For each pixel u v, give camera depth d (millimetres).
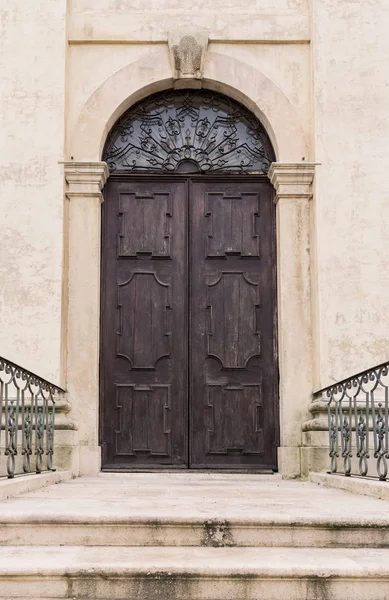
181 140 9438
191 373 9117
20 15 9117
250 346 9172
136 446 8969
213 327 9195
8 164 8828
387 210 8758
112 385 9062
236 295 9266
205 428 9016
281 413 8789
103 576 3945
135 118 9438
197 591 3938
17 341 8508
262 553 4371
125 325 9180
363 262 8664
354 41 9070
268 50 9352
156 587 3941
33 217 8734
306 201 9039
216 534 4582
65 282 8820
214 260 9328
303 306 8883
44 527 4625
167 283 9273
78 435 8594
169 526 4598
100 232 9203
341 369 8469
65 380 8719
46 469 7859
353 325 8547
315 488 7125
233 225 9375
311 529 4586
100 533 4605
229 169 9406
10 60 9031
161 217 9367
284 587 3943
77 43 9297
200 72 9258
